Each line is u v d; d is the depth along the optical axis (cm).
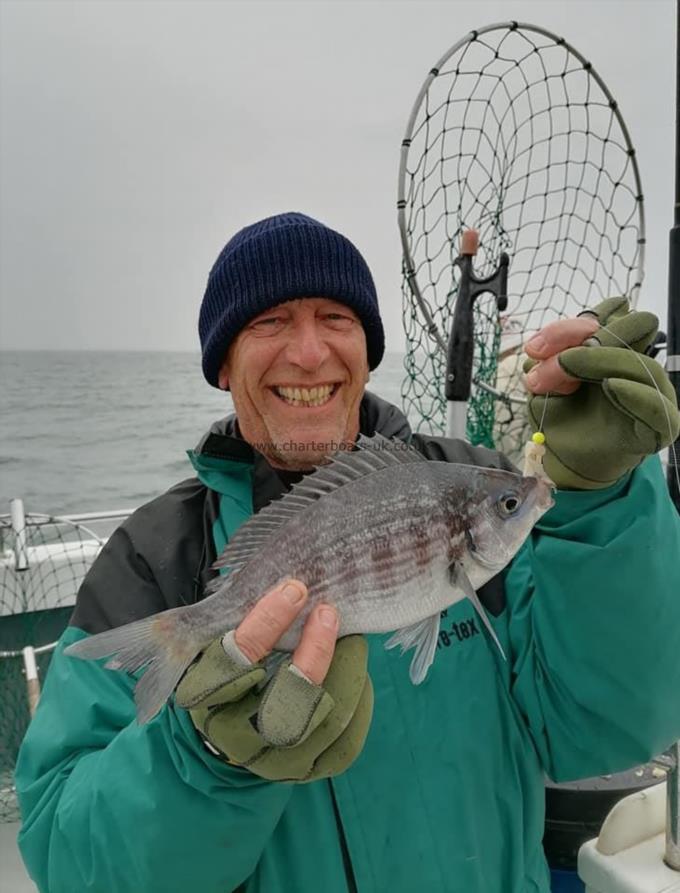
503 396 103
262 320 63
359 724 45
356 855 55
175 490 70
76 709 57
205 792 47
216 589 50
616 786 83
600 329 51
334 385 64
